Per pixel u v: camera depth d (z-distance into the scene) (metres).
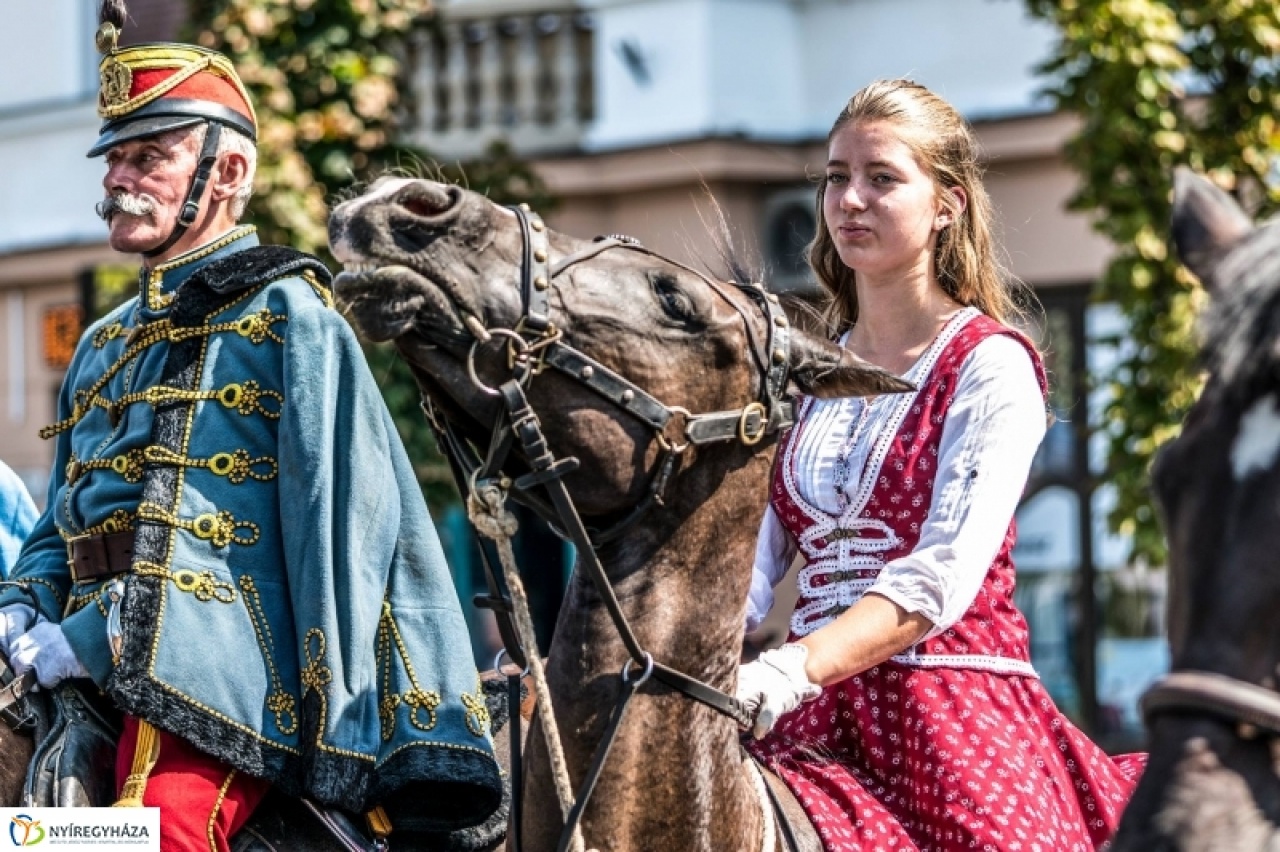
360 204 5.02
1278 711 4.16
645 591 5.44
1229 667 4.29
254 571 6.75
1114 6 15.55
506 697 7.20
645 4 20.91
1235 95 16.09
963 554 6.11
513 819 5.73
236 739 6.52
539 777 5.50
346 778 6.51
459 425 5.33
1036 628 19.86
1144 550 15.87
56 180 26.36
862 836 6.09
